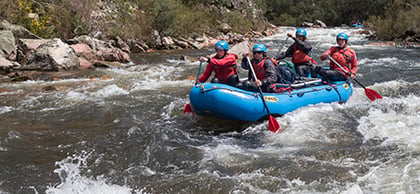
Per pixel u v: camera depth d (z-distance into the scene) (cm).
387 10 2242
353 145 475
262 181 385
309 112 604
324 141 493
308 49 678
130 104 689
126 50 1447
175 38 1750
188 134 536
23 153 464
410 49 1510
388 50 1477
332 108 633
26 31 1166
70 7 1431
